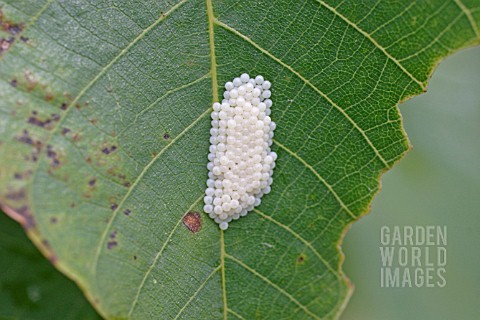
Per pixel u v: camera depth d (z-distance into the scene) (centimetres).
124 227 14
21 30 14
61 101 14
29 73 14
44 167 14
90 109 14
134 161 14
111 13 14
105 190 14
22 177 14
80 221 14
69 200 14
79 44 14
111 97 14
